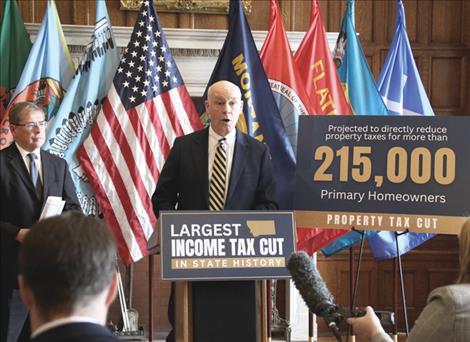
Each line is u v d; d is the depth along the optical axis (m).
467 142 3.39
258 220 2.95
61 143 4.65
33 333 1.12
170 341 3.58
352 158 3.51
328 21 6.06
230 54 4.68
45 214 3.20
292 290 5.75
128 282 5.62
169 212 2.91
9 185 3.38
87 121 4.74
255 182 3.49
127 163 4.63
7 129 4.56
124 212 4.60
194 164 3.50
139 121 4.67
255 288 3.03
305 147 3.59
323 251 4.86
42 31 4.79
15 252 3.29
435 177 3.40
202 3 5.79
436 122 3.43
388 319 3.79
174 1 5.76
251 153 3.53
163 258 2.87
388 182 3.46
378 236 4.79
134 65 4.74
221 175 3.47
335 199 3.51
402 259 6.18
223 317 3.01
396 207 3.43
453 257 6.20
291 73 4.77
